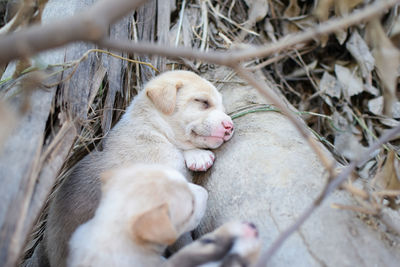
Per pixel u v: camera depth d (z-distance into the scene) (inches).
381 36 20.8
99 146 21.8
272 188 18.4
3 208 14.6
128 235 16.2
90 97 20.9
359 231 16.8
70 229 19.2
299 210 17.5
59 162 17.3
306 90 28.3
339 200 17.6
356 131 26.1
